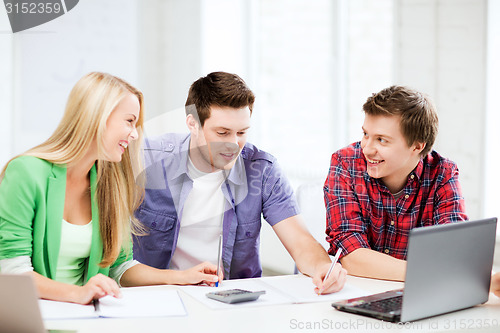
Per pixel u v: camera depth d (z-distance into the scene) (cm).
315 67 433
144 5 517
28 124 436
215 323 142
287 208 214
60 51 459
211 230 212
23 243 168
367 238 212
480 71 313
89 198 184
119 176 186
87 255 183
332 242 208
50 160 174
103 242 184
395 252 214
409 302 142
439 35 330
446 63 328
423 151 202
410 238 139
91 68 481
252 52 482
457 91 324
